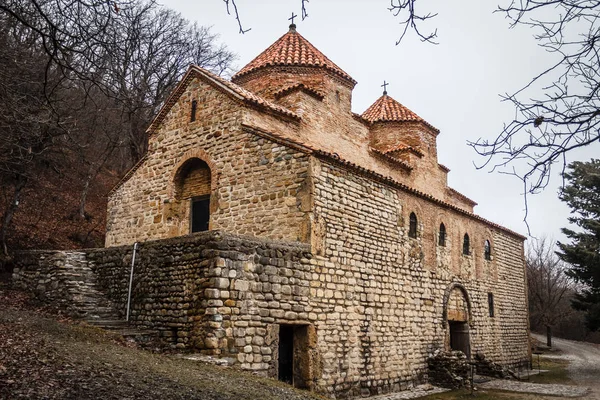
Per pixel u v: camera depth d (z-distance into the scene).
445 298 19.80
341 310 14.30
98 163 25.67
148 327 12.61
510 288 26.47
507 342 25.14
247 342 11.48
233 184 15.52
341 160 14.72
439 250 20.03
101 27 6.21
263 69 20.12
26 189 22.66
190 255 11.96
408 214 18.19
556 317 54.28
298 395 9.74
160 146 18.12
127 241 18.34
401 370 16.50
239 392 8.53
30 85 10.43
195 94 17.45
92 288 14.30
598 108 4.59
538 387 19.47
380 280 16.09
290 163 14.36
